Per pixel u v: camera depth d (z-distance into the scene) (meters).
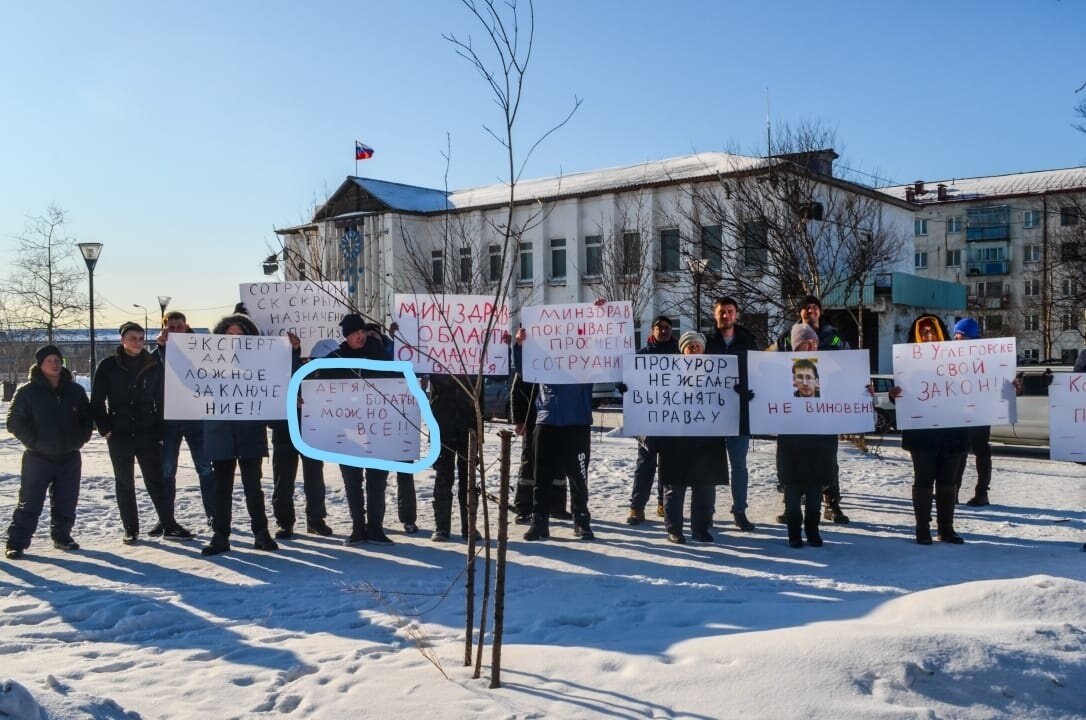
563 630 5.65
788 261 21.14
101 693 4.43
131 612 6.13
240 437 8.05
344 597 6.50
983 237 65.88
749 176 24.03
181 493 11.52
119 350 8.68
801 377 8.06
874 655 4.46
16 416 8.00
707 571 7.23
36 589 6.84
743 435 8.41
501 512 4.57
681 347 8.52
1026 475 13.04
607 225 35.84
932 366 8.17
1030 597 5.19
